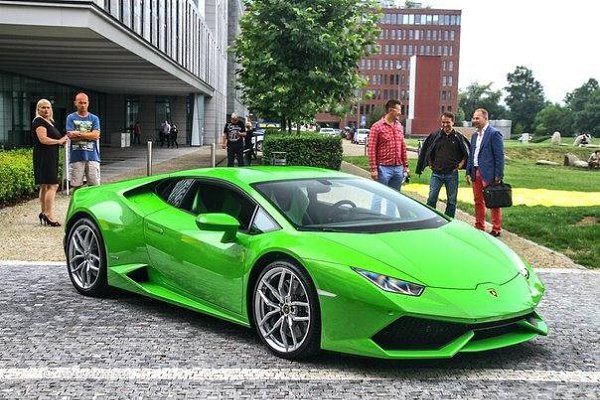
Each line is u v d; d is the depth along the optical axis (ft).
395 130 31.81
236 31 279.28
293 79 66.49
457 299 12.98
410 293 12.81
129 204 18.56
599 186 65.67
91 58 83.35
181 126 177.37
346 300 12.98
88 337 15.56
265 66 65.82
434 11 516.73
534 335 14.33
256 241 14.94
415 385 12.71
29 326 16.39
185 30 141.79
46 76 115.85
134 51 75.72
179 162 88.99
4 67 98.37
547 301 20.10
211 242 15.90
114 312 17.78
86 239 19.48
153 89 151.64
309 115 71.72
